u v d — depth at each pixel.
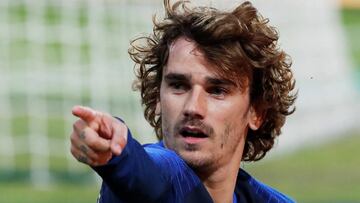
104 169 5.58
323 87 41.75
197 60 6.89
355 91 43.12
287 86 8.21
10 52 39.91
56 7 41.50
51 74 37.94
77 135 5.23
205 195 6.62
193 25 7.02
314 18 43.56
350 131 39.03
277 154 33.81
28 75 37.88
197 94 6.84
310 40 42.59
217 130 6.91
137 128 32.47
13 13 42.50
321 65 43.03
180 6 7.95
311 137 37.41
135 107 34.16
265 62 7.57
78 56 38.75
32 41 40.47
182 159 6.80
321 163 32.84
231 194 7.31
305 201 26.66
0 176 28.55
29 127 33.69
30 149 31.55
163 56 7.37
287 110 8.28
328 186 28.97
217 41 7.01
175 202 6.38
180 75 6.89
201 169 6.98
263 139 8.17
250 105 7.61
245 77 7.25
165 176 6.26
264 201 7.79
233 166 7.23
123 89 36.22
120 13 38.94
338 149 35.50
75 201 25.36
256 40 7.44
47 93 36.69
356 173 31.02
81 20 40.12
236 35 7.17
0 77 37.62
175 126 6.85
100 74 37.19
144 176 5.80
